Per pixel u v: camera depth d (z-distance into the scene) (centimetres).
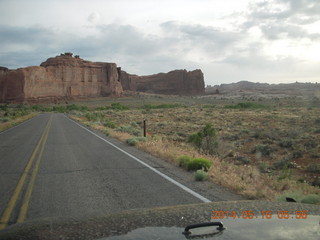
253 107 9381
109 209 635
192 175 965
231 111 7650
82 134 2630
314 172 1427
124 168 1100
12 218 592
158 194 742
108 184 860
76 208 648
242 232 151
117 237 154
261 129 3322
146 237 151
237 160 1742
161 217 190
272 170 1479
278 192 745
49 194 767
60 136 2458
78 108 13450
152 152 1463
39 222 204
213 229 156
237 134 2936
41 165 1195
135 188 806
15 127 3700
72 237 160
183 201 679
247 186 769
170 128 3828
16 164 1230
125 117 6350
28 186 857
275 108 8444
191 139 1970
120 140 2112
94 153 1507
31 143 2002
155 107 11769
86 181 907
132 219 189
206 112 7469
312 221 171
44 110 13762
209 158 1250
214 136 1889
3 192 796
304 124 3738
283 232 150
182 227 164
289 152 1955
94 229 172
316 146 2077
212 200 684
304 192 735
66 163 1232
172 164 1173
